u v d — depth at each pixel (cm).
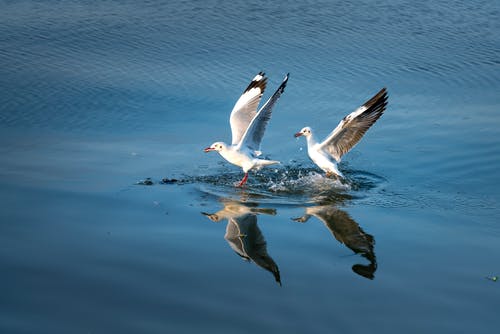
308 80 2269
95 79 2202
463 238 1297
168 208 1418
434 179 1619
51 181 1526
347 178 1633
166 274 1127
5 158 1653
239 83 2212
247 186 1586
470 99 2138
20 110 1958
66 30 2653
